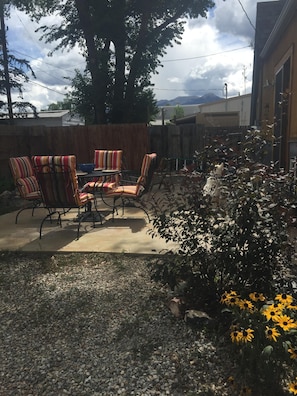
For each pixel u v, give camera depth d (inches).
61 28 605.6
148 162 207.8
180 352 83.7
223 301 87.2
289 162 226.4
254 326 74.0
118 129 370.0
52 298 112.8
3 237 178.4
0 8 614.2
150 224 197.6
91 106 607.2
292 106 217.9
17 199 289.7
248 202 88.5
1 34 642.2
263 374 70.5
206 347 85.0
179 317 98.7
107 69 569.9
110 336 91.4
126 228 190.7
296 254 91.4
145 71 626.2
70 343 89.0
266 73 347.3
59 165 170.1
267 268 92.1
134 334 91.8
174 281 104.2
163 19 617.0
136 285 120.0
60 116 994.7
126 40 593.3
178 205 108.6
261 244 89.7
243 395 69.3
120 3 546.9
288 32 232.7
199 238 102.9
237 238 90.9
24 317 102.1
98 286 120.3
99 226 197.2
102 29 557.3
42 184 176.6
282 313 73.5
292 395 68.2
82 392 72.0
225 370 76.9
